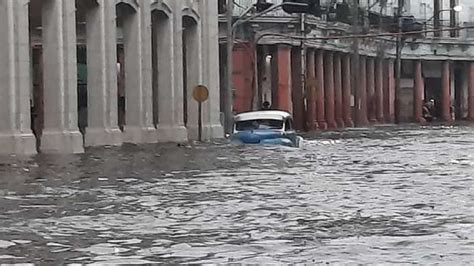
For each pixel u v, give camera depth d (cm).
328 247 1462
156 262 1351
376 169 3244
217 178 2828
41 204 2100
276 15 8506
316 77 9788
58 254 1426
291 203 2094
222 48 8219
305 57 9175
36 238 1588
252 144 5116
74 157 4081
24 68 4275
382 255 1379
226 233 1633
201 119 6259
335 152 4500
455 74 13212
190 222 1783
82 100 7312
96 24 5225
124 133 5669
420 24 12025
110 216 1881
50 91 4662
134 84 5709
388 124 11362
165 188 2489
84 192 2381
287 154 4275
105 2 5259
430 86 13025
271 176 2906
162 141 5916
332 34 9769
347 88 10756
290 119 5403
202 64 6550
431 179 2769
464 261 1321
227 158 3947
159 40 6116
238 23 6550
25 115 4281
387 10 12075
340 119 10525
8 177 2906
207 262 1344
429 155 4225
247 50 8306
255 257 1379
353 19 10231
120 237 1596
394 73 12162
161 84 6103
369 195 2270
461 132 7950
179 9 6188
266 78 8706
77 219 1836
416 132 8062
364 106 11100
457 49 12731
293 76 8994
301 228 1683
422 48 12375
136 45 5709
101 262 1354
